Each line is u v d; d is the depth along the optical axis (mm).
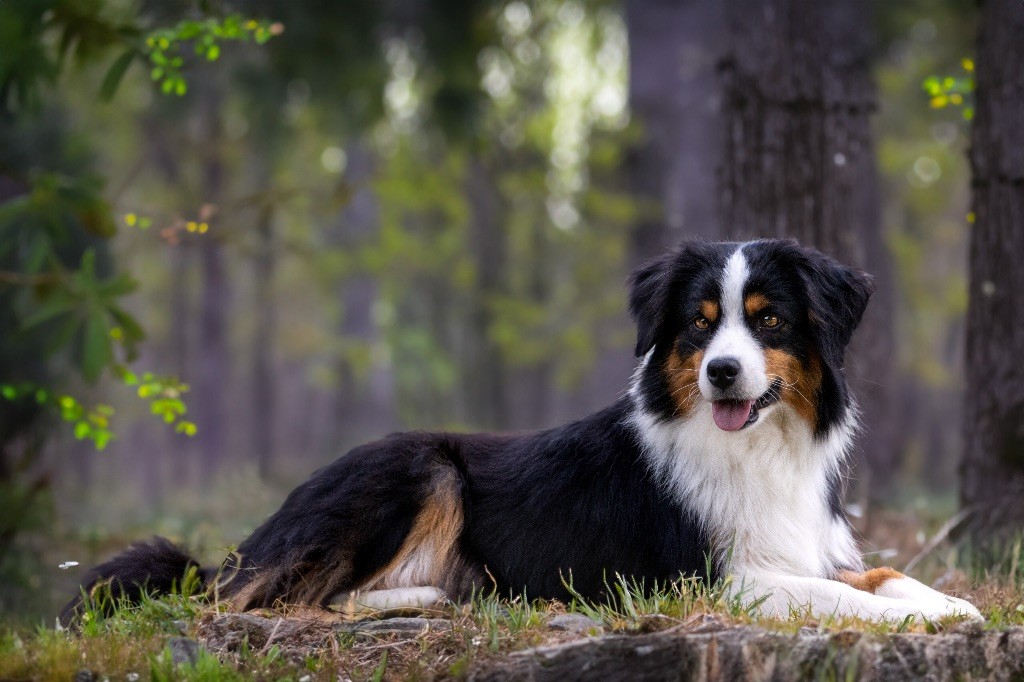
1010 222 6641
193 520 10266
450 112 18219
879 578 5012
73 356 9477
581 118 25953
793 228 7395
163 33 6168
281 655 4379
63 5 6094
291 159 23906
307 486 5445
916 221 29797
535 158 25562
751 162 7449
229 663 4215
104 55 6656
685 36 12812
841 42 7496
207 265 24891
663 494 5086
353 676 4195
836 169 7422
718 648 3854
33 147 10406
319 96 17219
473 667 4062
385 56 18125
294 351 26578
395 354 24641
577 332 23812
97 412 6809
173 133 21656
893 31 18594
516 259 31578
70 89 16875
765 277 4934
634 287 5340
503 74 24359
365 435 23812
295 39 16062
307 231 24578
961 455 7043
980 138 6777
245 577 5160
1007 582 5809
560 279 32219
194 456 28297
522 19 20328
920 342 28844
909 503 11273
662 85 12875
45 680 4137
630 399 5367
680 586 4902
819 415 5055
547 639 4258
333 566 5133
